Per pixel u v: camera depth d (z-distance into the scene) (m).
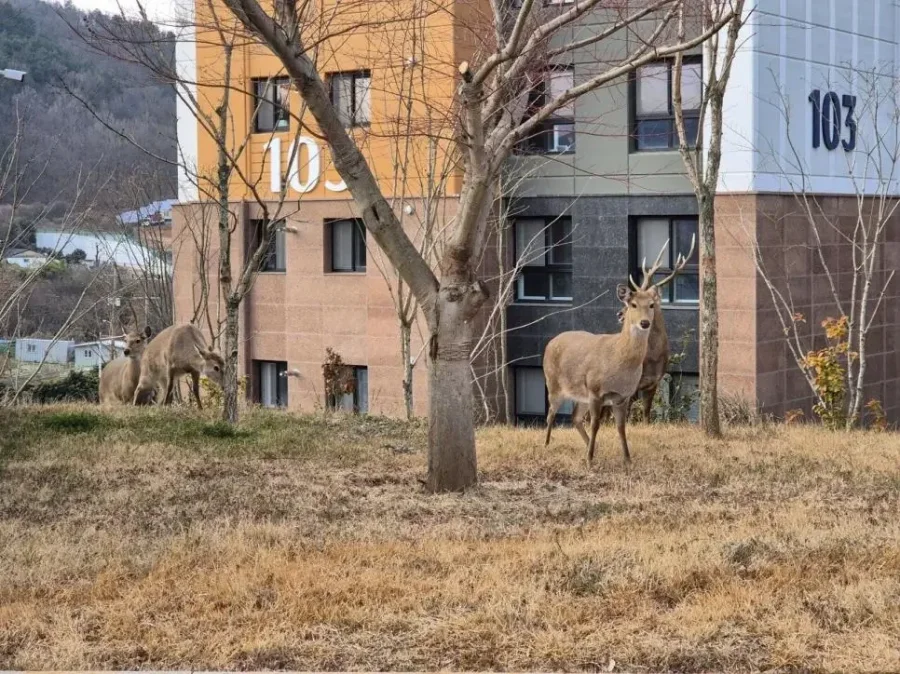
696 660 7.14
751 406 21.78
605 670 7.06
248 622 7.93
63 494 12.24
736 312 22.14
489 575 8.70
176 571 9.16
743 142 21.75
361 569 9.05
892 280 25.80
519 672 7.06
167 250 37.28
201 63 26.16
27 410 17.98
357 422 17.78
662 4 11.55
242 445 15.12
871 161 24.53
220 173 16.14
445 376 12.41
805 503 11.56
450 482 12.48
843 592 8.09
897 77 23.81
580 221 23.72
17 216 29.77
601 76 11.49
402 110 22.12
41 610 8.27
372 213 11.98
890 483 12.66
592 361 13.96
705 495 12.20
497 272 24.45
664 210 22.83
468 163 11.96
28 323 34.72
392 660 7.29
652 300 13.53
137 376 20.00
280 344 27.52
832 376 19.20
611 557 9.05
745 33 21.39
